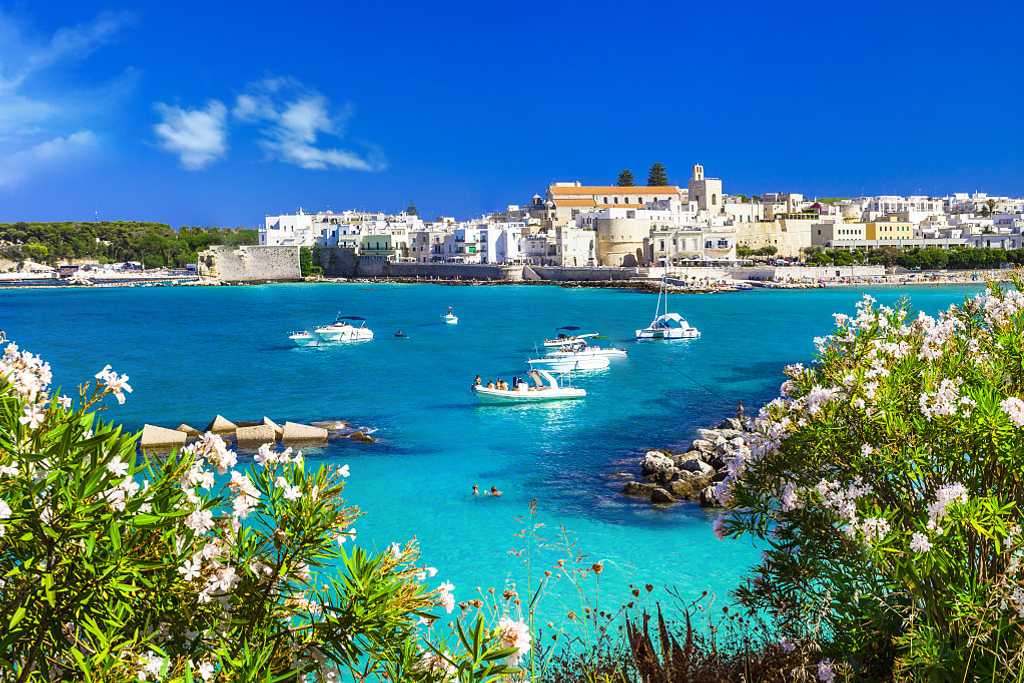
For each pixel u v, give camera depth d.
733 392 64.56
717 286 188.12
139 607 7.47
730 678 11.42
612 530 32.25
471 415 56.56
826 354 14.01
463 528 32.91
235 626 7.75
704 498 35.03
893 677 9.45
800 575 11.05
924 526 9.69
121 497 7.40
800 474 11.74
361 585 7.96
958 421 10.45
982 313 15.23
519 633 8.27
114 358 88.12
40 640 6.82
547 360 78.69
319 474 8.32
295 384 69.94
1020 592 8.96
